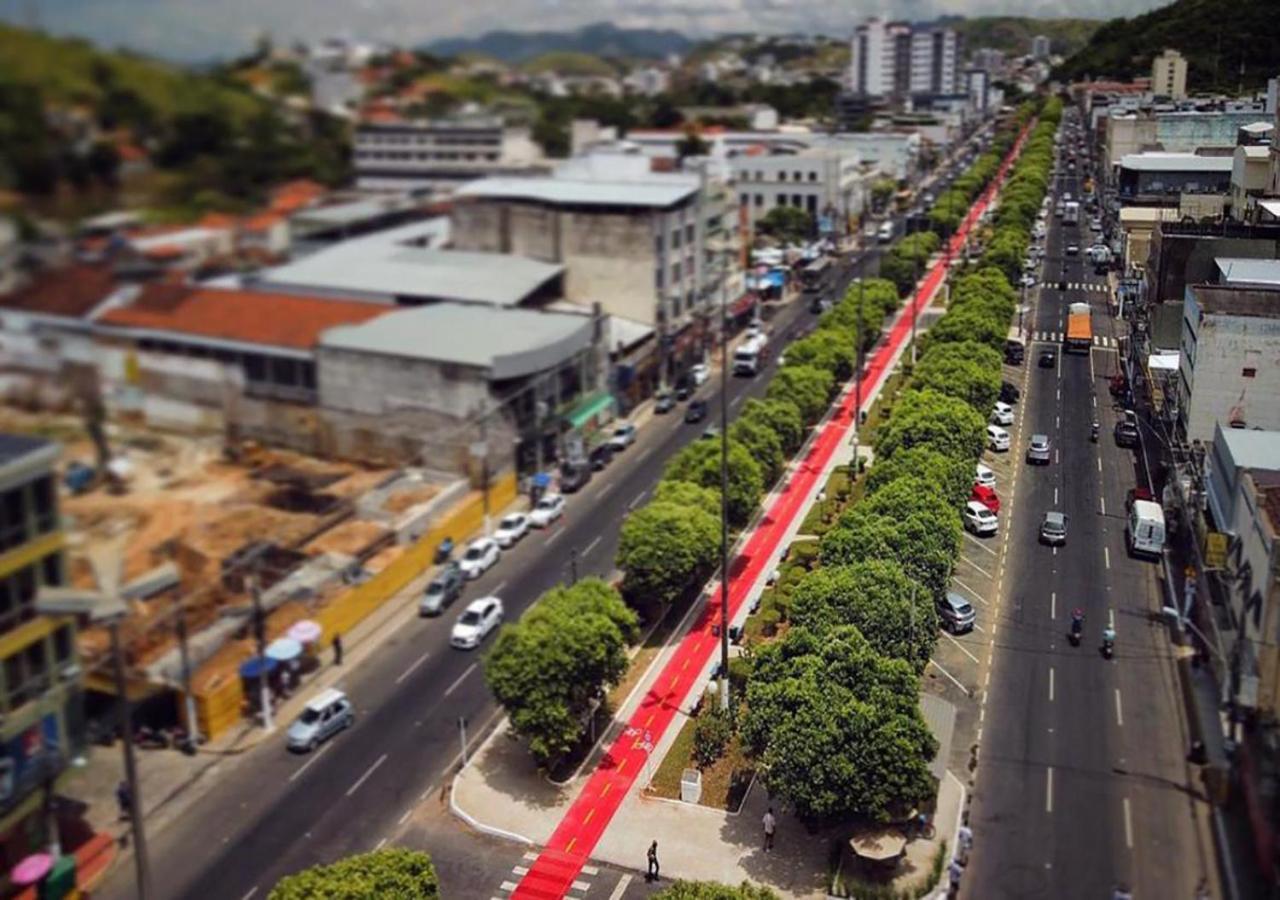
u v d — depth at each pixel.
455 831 58.22
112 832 57.41
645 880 53.91
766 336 155.50
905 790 51.12
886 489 77.81
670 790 60.88
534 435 103.56
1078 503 95.31
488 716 68.88
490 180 129.75
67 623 51.97
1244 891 50.19
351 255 107.88
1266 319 82.75
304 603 76.81
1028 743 62.09
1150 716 64.44
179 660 67.31
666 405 126.62
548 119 140.38
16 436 50.25
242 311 80.00
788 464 109.94
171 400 67.50
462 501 94.69
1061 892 50.62
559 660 60.06
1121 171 162.88
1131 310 132.25
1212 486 75.44
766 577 85.75
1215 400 85.44
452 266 120.69
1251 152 132.12
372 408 94.44
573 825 58.16
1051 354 137.75
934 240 189.62
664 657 74.94
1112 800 57.09
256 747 65.62
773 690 55.28
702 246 144.62
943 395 98.62
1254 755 55.12
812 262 188.75
